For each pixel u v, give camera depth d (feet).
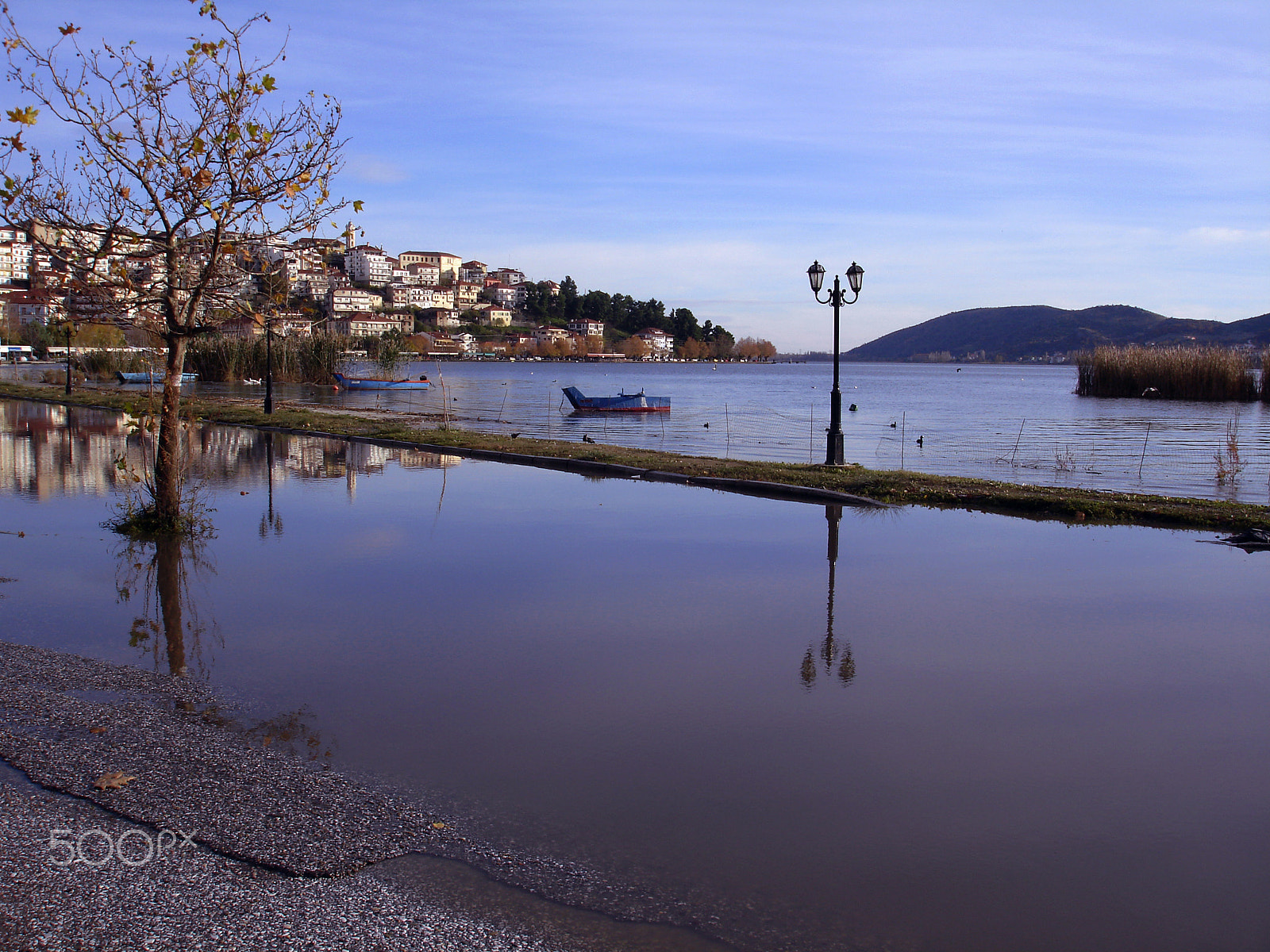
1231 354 179.32
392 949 11.60
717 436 107.34
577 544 37.70
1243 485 62.39
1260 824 15.07
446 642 24.57
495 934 11.97
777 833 14.69
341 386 199.72
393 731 18.57
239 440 83.10
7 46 31.89
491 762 17.15
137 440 80.18
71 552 35.29
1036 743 18.24
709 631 25.79
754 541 38.47
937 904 12.76
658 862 13.80
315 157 37.01
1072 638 25.17
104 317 36.76
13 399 134.00
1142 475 68.23
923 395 249.75
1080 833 14.76
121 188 35.24
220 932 11.90
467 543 37.93
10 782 16.08
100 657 22.93
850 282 60.85
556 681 21.61
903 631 25.73
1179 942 11.93
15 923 12.01
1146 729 18.94
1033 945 11.84
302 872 13.34
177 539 38.34
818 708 20.08
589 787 16.20
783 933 12.09
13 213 33.65
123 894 12.72
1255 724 19.19
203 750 17.44
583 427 119.34
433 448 75.36
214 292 37.73
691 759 17.40
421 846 14.10
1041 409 164.66
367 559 34.86
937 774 16.87
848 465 61.87
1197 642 24.79
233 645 24.02
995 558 35.29
